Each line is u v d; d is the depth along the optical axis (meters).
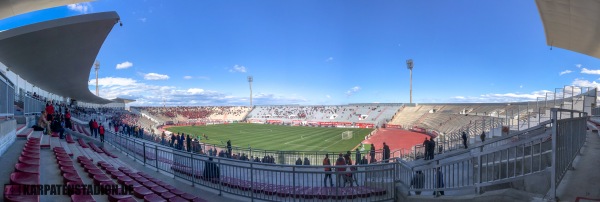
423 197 6.57
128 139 15.36
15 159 7.91
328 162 11.57
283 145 37.38
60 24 17.97
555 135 4.84
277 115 99.06
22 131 13.66
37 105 21.30
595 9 10.70
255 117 101.75
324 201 7.73
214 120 90.69
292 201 7.74
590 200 4.70
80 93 58.41
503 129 15.16
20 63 24.66
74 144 14.61
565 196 4.92
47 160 8.80
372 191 7.77
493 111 43.44
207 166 8.96
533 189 6.50
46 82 38.41
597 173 5.90
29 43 19.77
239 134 51.03
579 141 7.27
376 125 66.44
